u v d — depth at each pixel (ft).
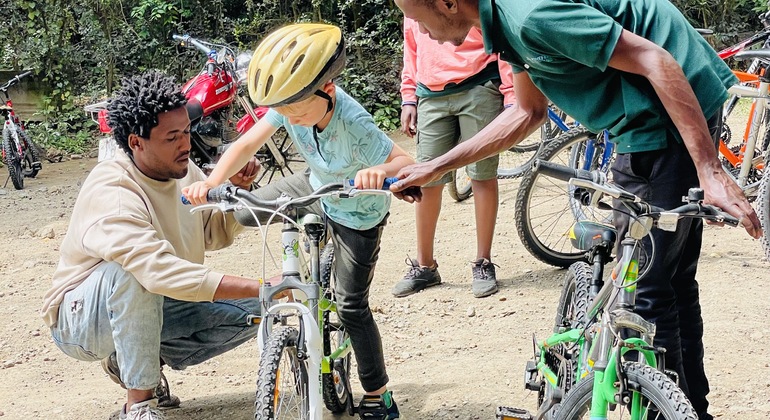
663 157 9.18
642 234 8.20
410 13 9.11
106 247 10.62
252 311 12.01
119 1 42.34
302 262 10.36
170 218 11.43
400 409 12.71
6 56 40.81
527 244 18.04
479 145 10.25
